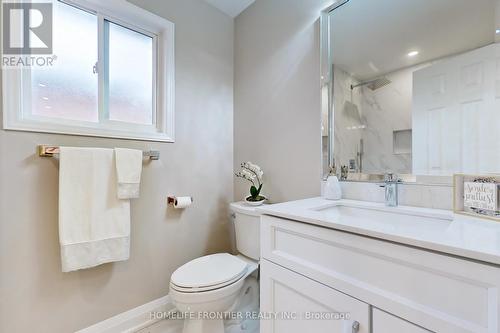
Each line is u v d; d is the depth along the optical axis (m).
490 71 0.87
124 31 1.50
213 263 1.37
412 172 1.06
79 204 1.18
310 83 1.44
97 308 1.31
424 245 0.56
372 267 0.66
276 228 0.93
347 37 1.29
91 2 1.32
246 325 1.44
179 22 1.66
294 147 1.53
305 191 1.47
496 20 0.86
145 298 1.49
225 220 1.94
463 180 0.85
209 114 1.84
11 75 1.09
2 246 1.06
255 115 1.79
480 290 0.50
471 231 0.64
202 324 1.19
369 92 1.20
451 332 0.52
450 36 0.96
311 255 0.81
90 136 1.30
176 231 1.64
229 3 1.83
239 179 1.94
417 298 0.58
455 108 0.94
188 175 1.71
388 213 1.01
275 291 0.93
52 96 1.24
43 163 1.16
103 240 1.24
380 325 0.64
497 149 0.85
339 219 0.77
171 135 1.61
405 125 1.08
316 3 1.42
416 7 1.06
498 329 0.47
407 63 1.08
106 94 1.43
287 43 1.58
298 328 0.84
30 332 1.12
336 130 1.33
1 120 1.06
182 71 1.68
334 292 0.74
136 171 1.35
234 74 1.98
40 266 1.15
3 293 1.06
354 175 1.25
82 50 1.34
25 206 1.11
